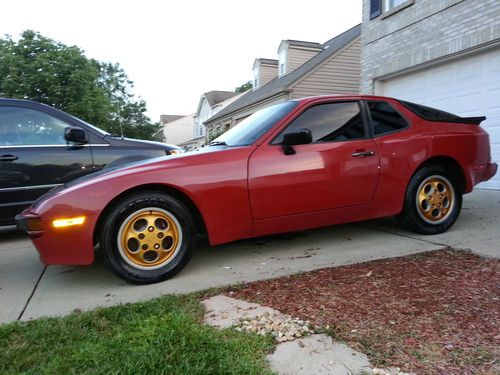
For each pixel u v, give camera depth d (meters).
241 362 1.95
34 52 17.20
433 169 4.04
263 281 3.08
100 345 2.13
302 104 3.74
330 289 2.83
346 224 4.82
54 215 2.97
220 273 3.34
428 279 2.90
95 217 3.02
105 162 5.28
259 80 24.20
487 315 2.33
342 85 17.39
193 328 2.27
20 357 2.07
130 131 41.59
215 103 41.41
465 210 5.19
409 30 8.41
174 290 3.02
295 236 4.38
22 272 3.70
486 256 3.30
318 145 3.62
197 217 3.40
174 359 1.97
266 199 3.43
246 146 3.49
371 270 3.16
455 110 7.63
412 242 3.90
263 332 2.25
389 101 4.07
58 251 3.01
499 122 6.74
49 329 2.38
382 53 9.30
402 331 2.21
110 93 40.81
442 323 2.28
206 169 3.29
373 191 3.80
